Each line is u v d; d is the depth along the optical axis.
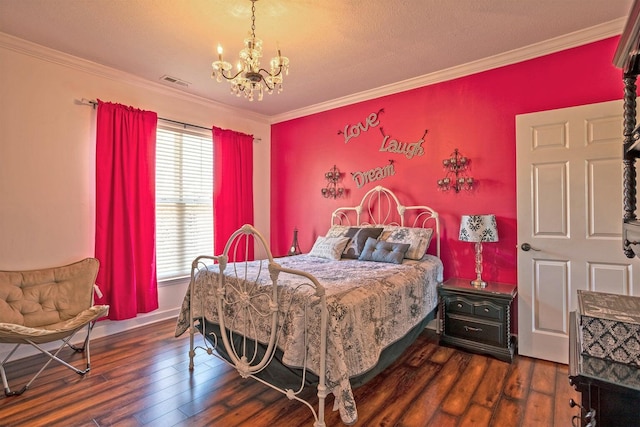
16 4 2.20
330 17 2.36
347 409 1.64
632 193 1.49
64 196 2.97
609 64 2.56
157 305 3.51
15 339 2.09
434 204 3.44
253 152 4.69
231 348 2.29
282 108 4.45
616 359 1.05
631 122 1.46
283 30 2.53
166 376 2.41
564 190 2.58
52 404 2.05
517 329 2.88
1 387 2.24
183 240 3.92
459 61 3.09
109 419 1.90
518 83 2.96
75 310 2.70
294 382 1.97
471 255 3.21
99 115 3.09
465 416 1.93
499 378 2.37
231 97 3.99
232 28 2.49
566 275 2.57
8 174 2.68
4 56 2.65
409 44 2.76
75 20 2.39
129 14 2.32
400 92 3.65
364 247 3.34
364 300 1.98
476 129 3.18
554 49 2.77
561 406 2.02
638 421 0.94
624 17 2.39
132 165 3.30
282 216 4.79
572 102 2.71
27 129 2.77
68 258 2.99
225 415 1.96
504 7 2.26
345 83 3.59
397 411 1.98
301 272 1.78
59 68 2.94
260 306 2.10
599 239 2.45
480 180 3.16
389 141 3.75
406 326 2.42
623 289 2.36
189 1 2.17
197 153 4.06
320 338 1.78
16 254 2.71
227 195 4.21
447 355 2.76
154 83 3.53
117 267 3.16
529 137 2.72
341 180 4.16
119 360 2.66
